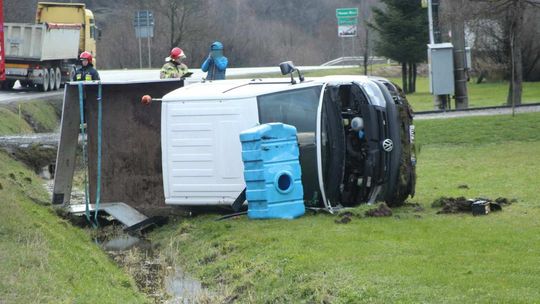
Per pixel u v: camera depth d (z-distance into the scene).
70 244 11.90
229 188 13.88
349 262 10.02
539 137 25.38
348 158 13.87
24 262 9.57
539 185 16.12
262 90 13.78
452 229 11.69
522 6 33.81
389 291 8.70
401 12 58.00
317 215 13.39
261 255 11.12
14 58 40.19
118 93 15.66
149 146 15.50
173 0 76.44
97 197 15.43
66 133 15.57
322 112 13.54
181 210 14.88
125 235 14.40
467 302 8.15
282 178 13.19
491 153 22.77
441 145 25.14
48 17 46.88
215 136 13.91
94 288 9.63
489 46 58.19
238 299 9.95
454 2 33.03
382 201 13.74
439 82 32.06
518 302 8.03
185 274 11.59
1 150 21.80
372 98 13.68
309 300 9.13
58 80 43.38
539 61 58.41
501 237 10.95
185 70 18.59
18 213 12.11
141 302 9.74
